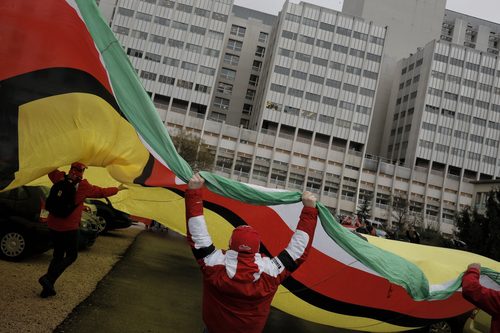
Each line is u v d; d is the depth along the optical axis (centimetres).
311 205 321
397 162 7431
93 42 367
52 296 584
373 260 441
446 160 7612
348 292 531
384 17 9106
